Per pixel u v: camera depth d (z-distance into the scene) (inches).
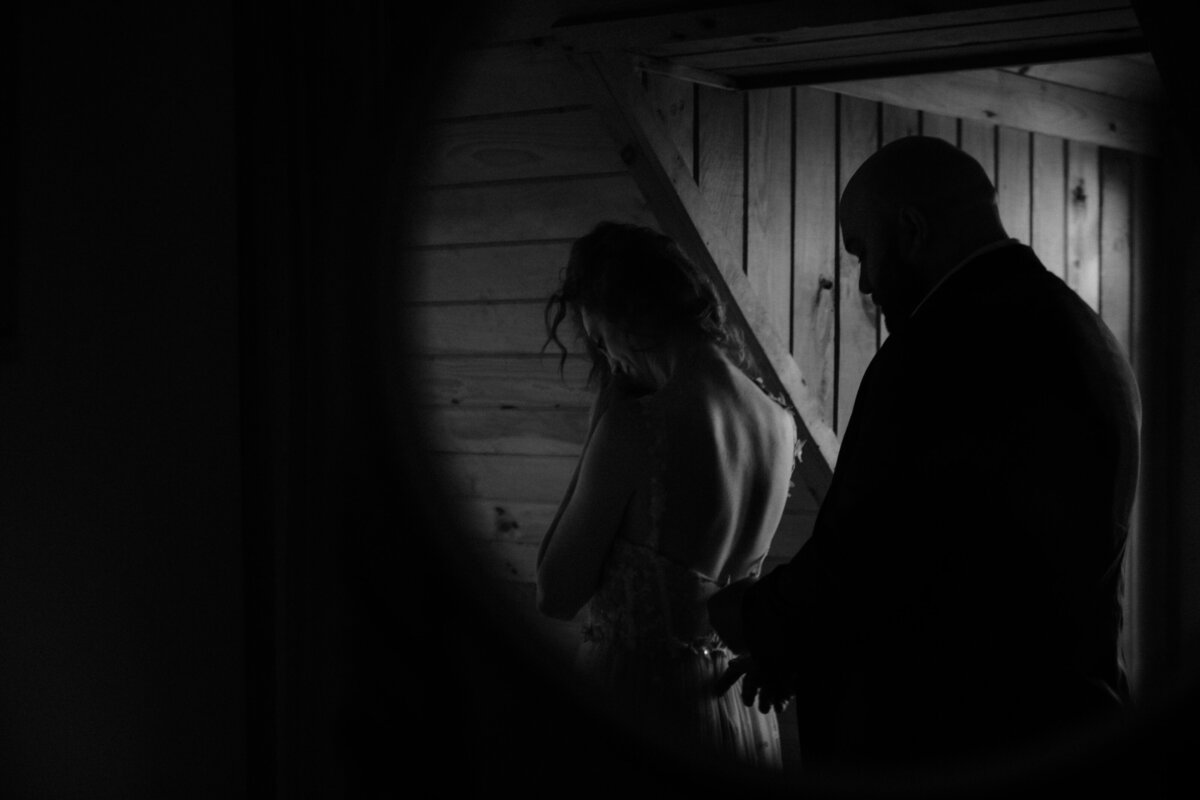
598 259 61.9
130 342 63.5
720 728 61.1
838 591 56.2
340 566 57.9
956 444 54.9
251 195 58.2
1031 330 55.9
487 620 58.4
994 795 53.7
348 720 58.8
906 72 88.3
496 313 103.7
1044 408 54.7
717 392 60.9
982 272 58.4
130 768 65.4
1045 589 55.1
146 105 61.9
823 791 55.8
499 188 92.7
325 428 57.7
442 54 55.9
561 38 79.4
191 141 60.7
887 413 56.9
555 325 68.4
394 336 56.4
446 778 58.4
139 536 64.2
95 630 66.1
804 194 97.9
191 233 61.1
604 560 61.2
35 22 65.1
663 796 57.1
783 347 93.7
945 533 55.5
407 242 56.5
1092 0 70.2
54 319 65.9
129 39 62.2
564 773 57.9
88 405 65.2
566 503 63.7
